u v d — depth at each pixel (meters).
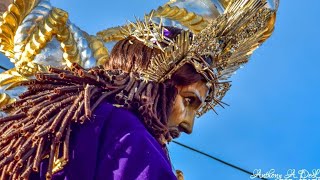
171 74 2.81
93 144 2.58
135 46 2.89
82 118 2.56
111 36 3.80
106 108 2.68
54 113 2.62
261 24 3.12
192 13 3.87
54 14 3.67
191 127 2.85
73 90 2.68
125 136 2.57
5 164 2.54
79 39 3.69
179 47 2.83
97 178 2.52
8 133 2.61
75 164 2.56
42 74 2.73
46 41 3.63
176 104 2.82
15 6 3.64
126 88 2.74
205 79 2.88
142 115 2.70
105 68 2.93
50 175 2.48
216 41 2.95
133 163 2.50
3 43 3.68
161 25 2.94
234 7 3.05
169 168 2.53
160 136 2.76
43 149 2.56
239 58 3.06
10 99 3.46
